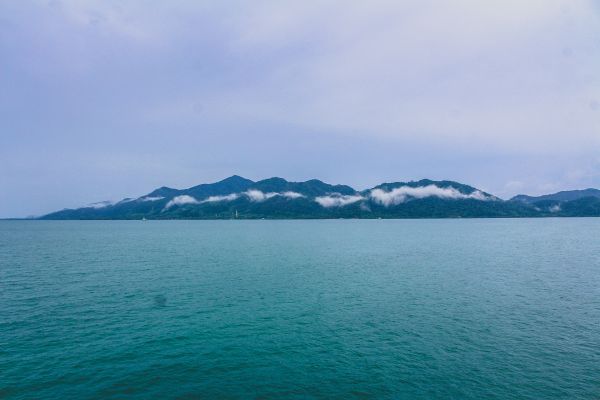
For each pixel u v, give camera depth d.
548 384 27.33
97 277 67.94
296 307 47.25
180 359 31.66
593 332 37.97
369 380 28.09
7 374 28.50
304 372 29.42
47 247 131.88
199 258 98.31
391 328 39.19
